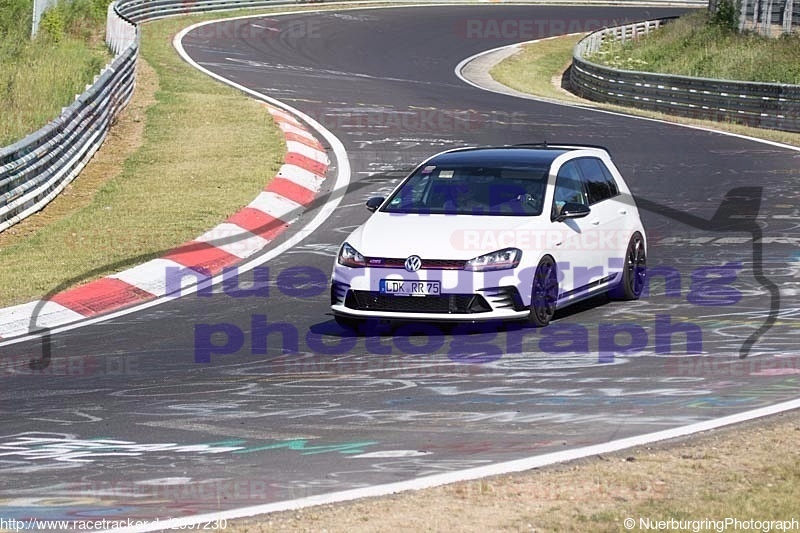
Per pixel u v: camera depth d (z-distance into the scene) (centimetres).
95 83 8338
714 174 7419
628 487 2242
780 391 3022
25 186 6519
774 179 7194
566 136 9112
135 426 2909
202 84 11538
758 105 10544
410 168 7750
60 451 2706
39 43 12275
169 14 18188
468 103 11244
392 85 12788
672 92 11588
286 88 11838
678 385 3128
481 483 2303
